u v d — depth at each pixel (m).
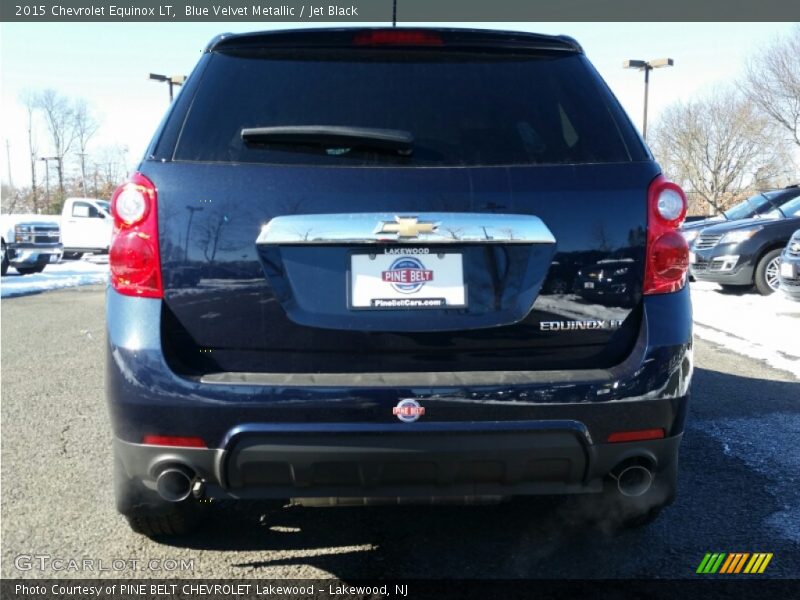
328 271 2.40
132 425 2.37
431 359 2.42
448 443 2.32
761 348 7.14
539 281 2.43
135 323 2.38
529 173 2.46
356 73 2.60
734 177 43.78
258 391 2.31
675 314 2.48
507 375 2.39
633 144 2.56
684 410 2.50
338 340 2.40
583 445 2.37
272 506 3.38
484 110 2.56
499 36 2.67
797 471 3.82
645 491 2.50
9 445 4.23
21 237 16.80
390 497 2.44
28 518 3.25
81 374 6.12
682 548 2.98
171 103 2.62
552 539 3.06
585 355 2.46
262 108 2.53
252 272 2.38
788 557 2.90
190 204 2.39
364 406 2.31
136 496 2.64
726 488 3.60
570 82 2.66
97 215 24.33
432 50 2.66
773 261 11.24
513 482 2.42
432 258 2.41
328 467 2.34
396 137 2.44
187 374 2.36
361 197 2.39
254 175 2.41
